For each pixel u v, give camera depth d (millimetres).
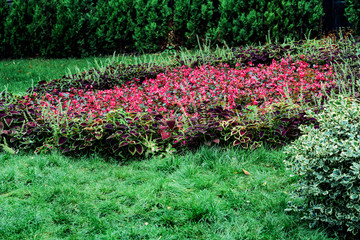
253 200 3566
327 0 11844
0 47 13086
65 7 12664
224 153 4527
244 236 3027
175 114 5645
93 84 8016
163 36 12367
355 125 3109
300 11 10375
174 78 7789
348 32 11047
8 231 3137
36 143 5125
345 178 2771
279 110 4992
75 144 4875
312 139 3102
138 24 12289
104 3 12391
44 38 12852
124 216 3361
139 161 4688
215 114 5117
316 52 8156
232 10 10875
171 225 3250
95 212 3430
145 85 7703
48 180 4062
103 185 3977
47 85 8062
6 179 4062
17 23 12883
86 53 12789
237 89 6402
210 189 3805
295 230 3094
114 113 5105
